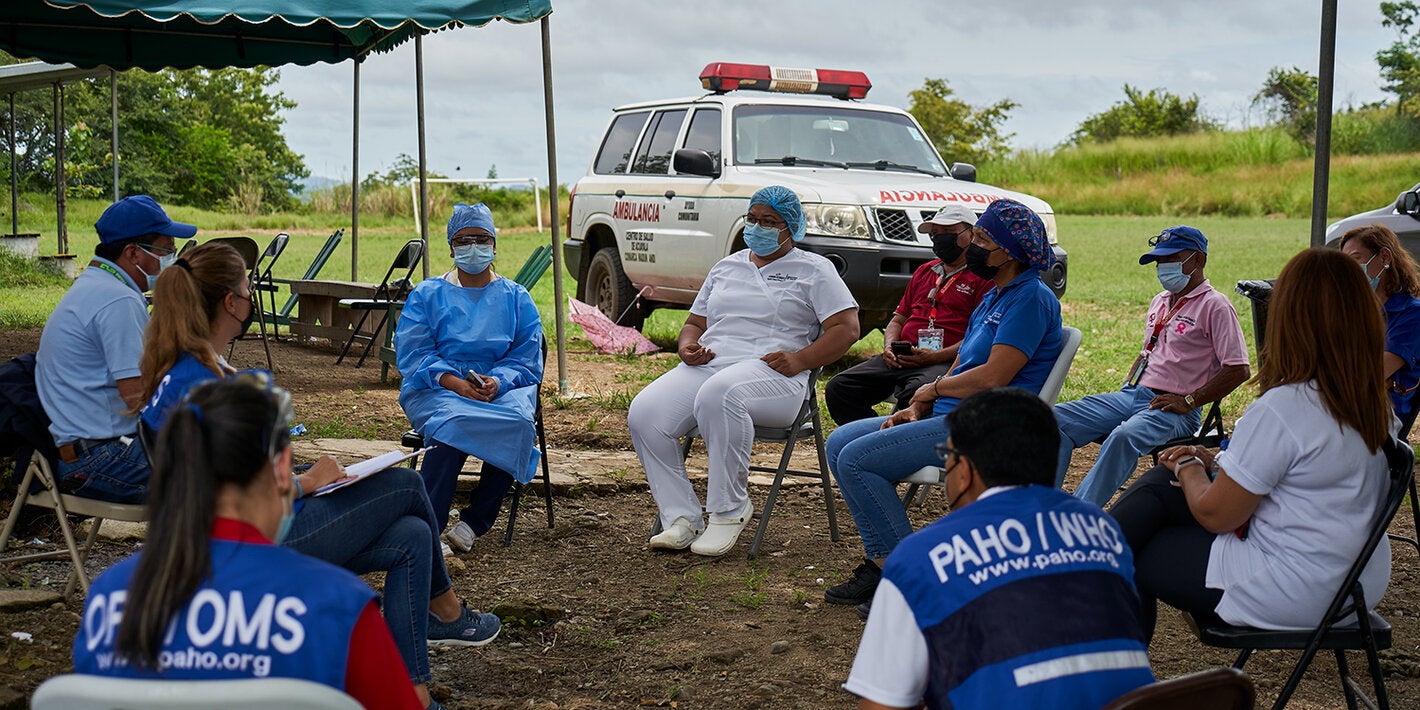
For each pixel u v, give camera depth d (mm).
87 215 35000
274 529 2199
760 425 5438
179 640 2035
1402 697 4031
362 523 3523
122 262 4008
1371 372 3166
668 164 11344
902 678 2334
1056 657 2246
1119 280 19156
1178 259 5457
